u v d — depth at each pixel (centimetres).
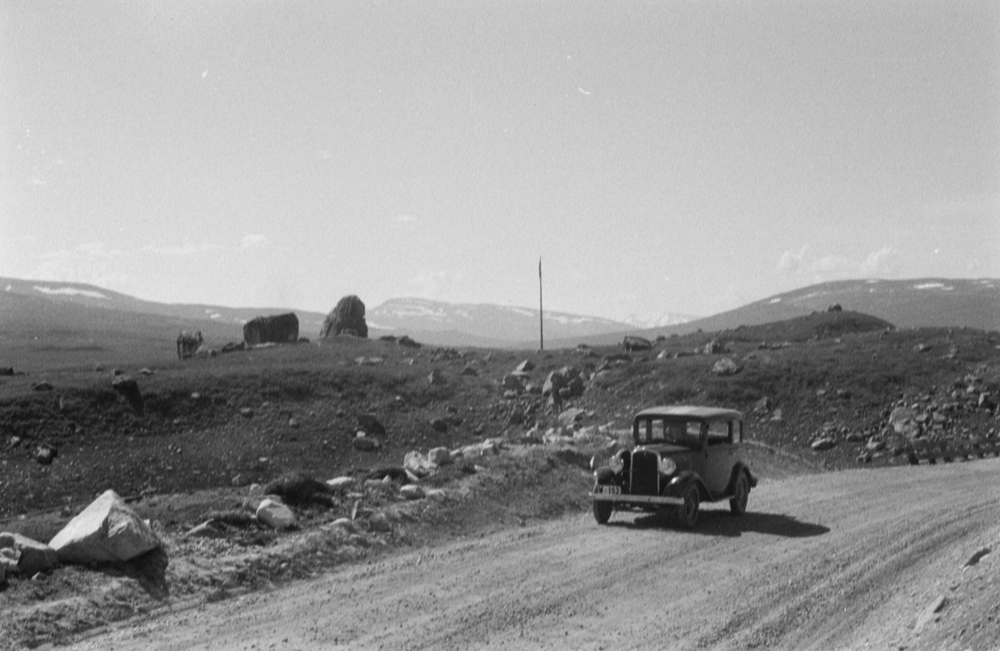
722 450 2109
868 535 1830
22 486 3303
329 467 3988
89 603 1234
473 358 6494
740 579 1444
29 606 1193
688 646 1099
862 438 4044
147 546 1390
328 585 1421
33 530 1614
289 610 1270
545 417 4941
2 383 4591
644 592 1366
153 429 4341
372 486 2022
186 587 1352
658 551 1680
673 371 5150
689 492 1944
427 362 6350
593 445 2802
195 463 3875
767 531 1903
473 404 5206
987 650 917
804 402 4572
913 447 3672
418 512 1881
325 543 1617
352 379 5419
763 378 4909
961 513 2073
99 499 1452
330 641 1124
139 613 1253
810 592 1348
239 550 1523
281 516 1678
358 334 8662
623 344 7094
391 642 1121
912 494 2486
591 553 1662
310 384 5216
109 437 4128
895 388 4684
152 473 3691
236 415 4638
